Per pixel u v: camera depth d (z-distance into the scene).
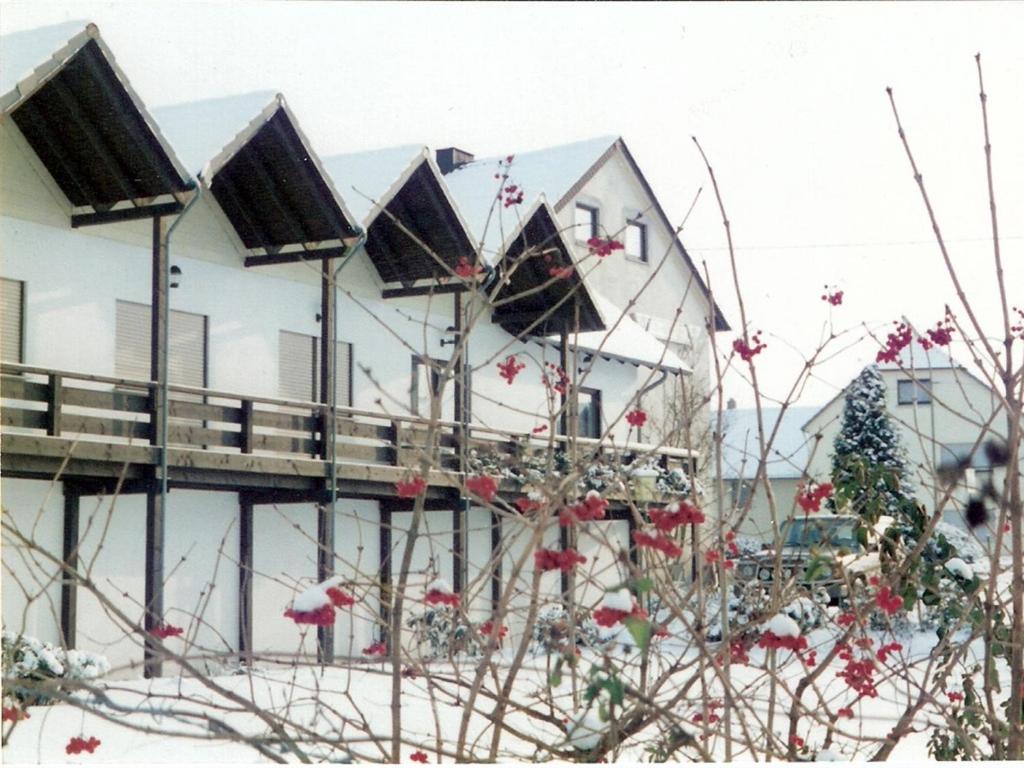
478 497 4.15
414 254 18.78
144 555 15.34
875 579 4.88
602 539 3.67
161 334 14.31
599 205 27.61
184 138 14.55
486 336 21.28
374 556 19.00
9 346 13.97
